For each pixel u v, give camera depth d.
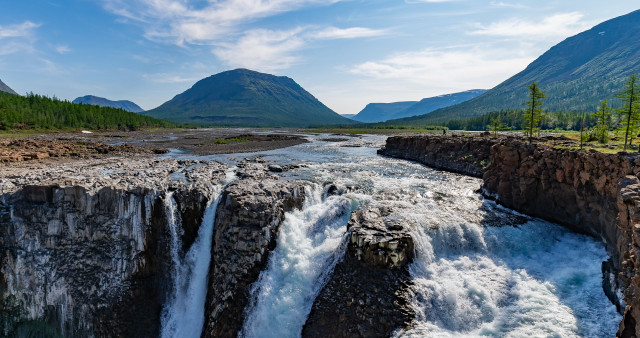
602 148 39.06
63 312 34.34
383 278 28.66
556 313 24.98
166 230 38.62
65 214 35.09
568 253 33.03
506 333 24.25
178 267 38.75
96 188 36.44
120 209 36.56
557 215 38.81
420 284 28.20
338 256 32.09
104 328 34.28
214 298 34.06
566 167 37.09
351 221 34.78
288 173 58.56
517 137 62.06
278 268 34.16
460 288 28.05
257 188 40.69
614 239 29.08
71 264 34.78
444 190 51.03
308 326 29.02
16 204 34.88
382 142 133.25
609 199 30.52
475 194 49.19
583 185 35.03
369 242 29.83
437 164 72.81
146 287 37.22
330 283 30.56
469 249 33.97
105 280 35.31
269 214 36.16
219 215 38.22
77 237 35.22
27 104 183.88
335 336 27.42
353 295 28.62
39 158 70.94
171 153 90.75
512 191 43.12
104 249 35.78
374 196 45.88
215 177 50.16
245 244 34.38
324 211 40.25
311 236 37.34
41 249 34.66
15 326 34.22
